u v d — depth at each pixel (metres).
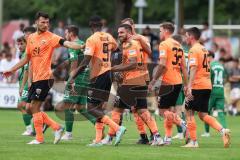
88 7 105.44
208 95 34.06
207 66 34.06
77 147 32.97
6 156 29.14
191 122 34.00
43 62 33.75
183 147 33.81
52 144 34.44
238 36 79.06
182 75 36.91
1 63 59.47
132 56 33.69
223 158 29.25
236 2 112.50
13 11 115.56
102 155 29.69
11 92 60.44
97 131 34.12
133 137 39.78
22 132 41.75
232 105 61.66
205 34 65.56
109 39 33.97
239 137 40.72
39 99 33.94
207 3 113.81
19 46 40.25
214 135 42.44
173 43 34.88
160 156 29.73
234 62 62.03
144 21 115.31
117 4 64.00
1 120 50.34
